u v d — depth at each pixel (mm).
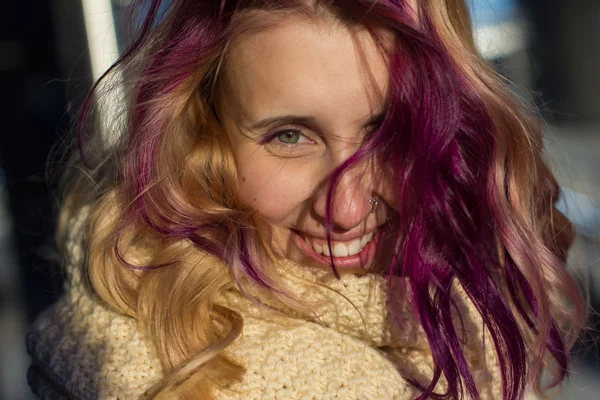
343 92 935
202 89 1089
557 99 4418
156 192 1069
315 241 1082
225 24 1002
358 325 1066
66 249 1198
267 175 1013
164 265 1033
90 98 1194
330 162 990
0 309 2762
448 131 1008
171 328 1001
